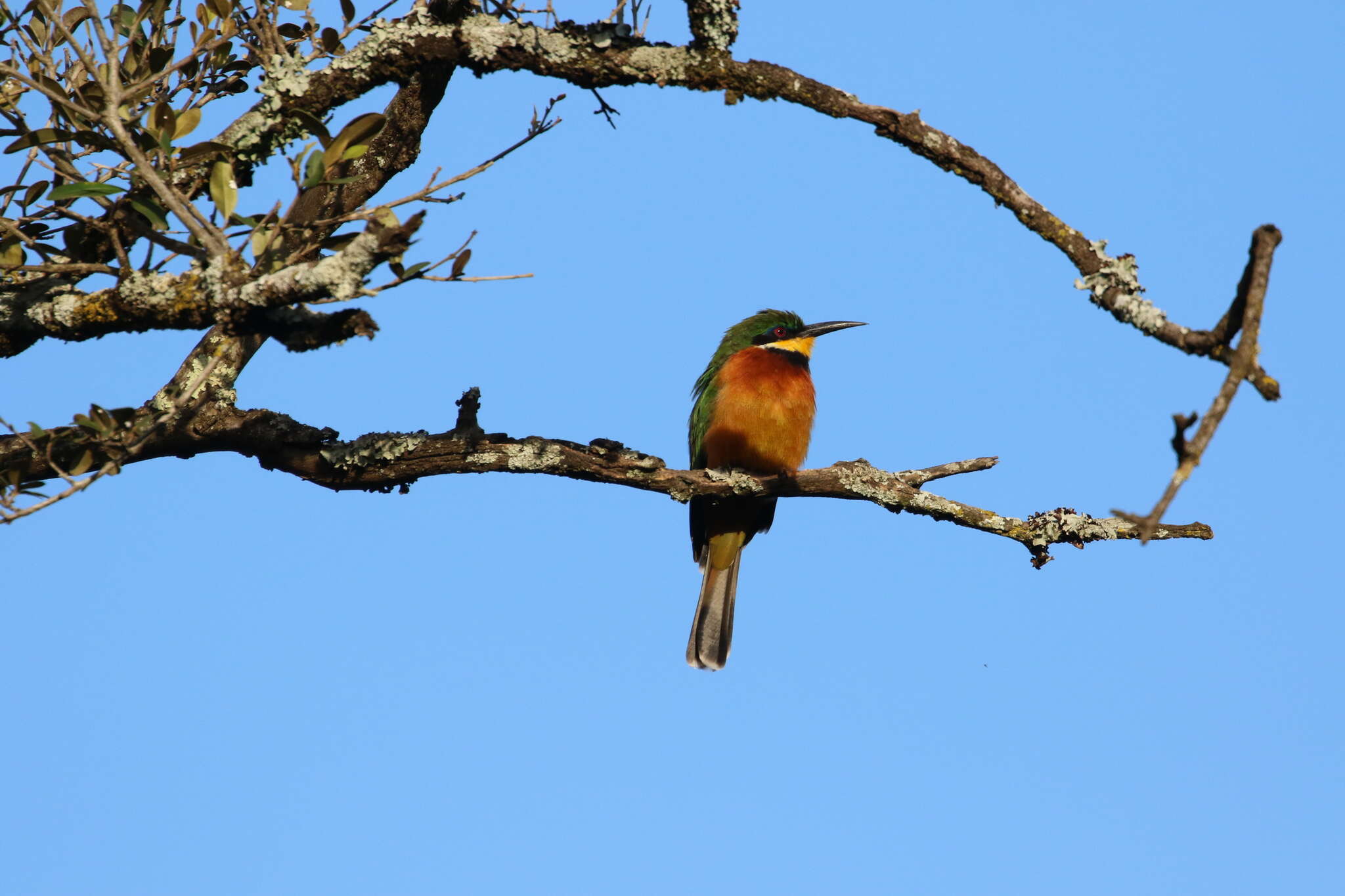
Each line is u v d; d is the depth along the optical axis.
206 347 10.62
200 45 9.88
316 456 10.50
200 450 10.48
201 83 10.53
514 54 9.52
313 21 10.80
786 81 9.30
